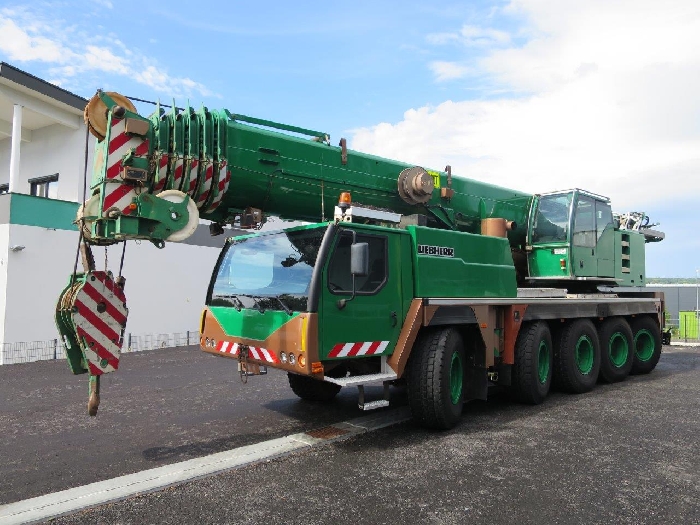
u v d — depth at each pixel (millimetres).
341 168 6262
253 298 5410
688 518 3475
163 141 4809
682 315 18625
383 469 4426
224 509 3607
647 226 10961
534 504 3689
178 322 14969
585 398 7539
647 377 9648
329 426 5852
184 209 4770
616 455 4785
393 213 6754
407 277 5648
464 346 6371
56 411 6613
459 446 5094
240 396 7562
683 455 4781
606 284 9180
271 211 5965
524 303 6945
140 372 9789
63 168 15344
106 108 4668
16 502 3734
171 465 4512
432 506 3654
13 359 11305
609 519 3457
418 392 5598
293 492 3912
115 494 3848
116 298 4641
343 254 5105
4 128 15617
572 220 8156
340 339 4961
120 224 4484
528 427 5836
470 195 7793
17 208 11508
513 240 8617
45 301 11922
